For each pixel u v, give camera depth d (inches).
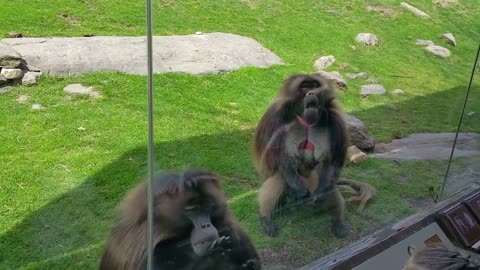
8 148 105.9
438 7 148.8
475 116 137.6
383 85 129.1
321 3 139.4
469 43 137.6
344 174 116.3
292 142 109.0
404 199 115.1
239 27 130.1
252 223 96.7
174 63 116.6
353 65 129.0
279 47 128.0
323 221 105.9
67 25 142.3
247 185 100.2
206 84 115.1
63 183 95.7
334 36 132.8
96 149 103.3
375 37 135.0
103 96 118.5
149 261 72.7
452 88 133.0
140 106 110.7
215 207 80.4
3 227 88.4
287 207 103.2
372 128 124.0
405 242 101.7
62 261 83.0
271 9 135.1
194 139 103.1
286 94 111.7
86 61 128.9
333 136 114.0
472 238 112.0
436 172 125.0
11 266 83.0
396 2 144.9
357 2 139.5
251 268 89.0
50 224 88.9
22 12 144.3
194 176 78.7
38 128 112.3
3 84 126.4
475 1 149.5
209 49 121.6
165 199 74.9
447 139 131.4
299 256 96.9
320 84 113.3
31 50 132.3
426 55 136.3
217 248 80.9
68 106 117.5
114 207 86.4
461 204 117.6
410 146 125.8
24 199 94.2
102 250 82.6
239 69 119.1
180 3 128.5
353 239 103.6
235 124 110.0
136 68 118.0
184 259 78.7
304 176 108.6
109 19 142.3
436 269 67.7
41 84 126.1
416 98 131.3
